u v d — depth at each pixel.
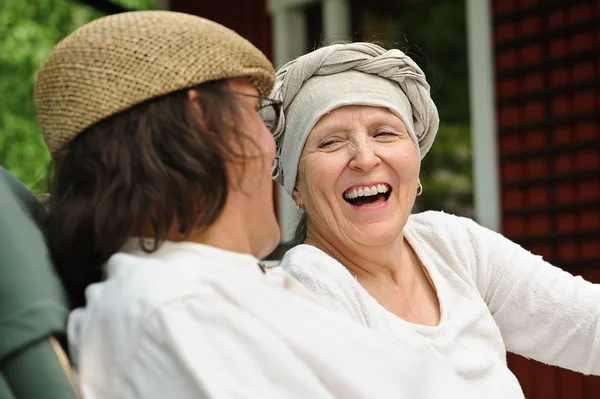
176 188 1.16
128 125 1.16
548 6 4.70
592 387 4.65
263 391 1.04
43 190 1.42
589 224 4.62
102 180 1.16
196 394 1.02
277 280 1.34
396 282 1.93
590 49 4.56
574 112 4.64
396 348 1.18
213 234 1.23
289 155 1.91
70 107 1.17
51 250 1.23
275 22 5.76
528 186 4.84
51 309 1.12
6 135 7.01
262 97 1.34
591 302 1.95
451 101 6.30
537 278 1.99
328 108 1.81
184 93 1.18
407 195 1.88
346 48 1.84
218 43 1.20
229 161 1.21
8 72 7.16
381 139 1.84
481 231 2.07
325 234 1.93
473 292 1.95
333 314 1.21
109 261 1.18
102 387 1.06
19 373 1.08
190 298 1.06
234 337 1.06
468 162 6.17
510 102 4.88
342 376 1.10
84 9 7.32
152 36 1.17
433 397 1.16
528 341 2.02
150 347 1.04
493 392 1.78
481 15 4.95
